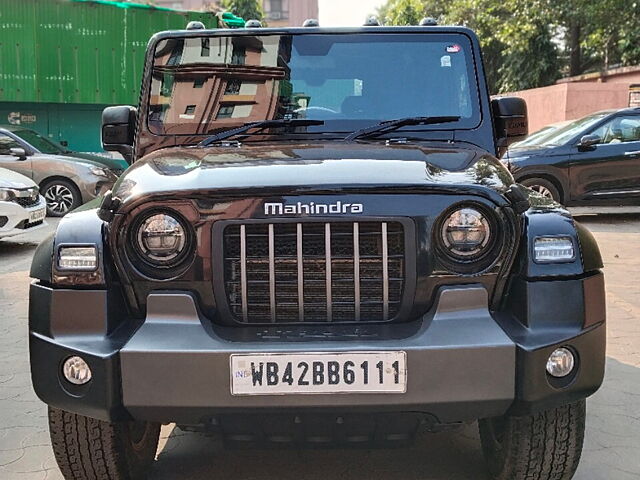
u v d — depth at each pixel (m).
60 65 16.27
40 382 2.55
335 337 2.46
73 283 2.54
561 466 2.74
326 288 2.54
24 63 16.11
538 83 28.30
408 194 2.52
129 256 2.54
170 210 2.53
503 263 2.53
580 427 2.69
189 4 45.91
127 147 3.64
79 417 2.71
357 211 2.50
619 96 21.06
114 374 2.43
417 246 2.51
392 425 2.56
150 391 2.42
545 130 11.91
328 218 2.50
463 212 2.52
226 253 2.54
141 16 16.30
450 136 3.43
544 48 28.00
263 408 2.41
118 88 16.50
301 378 2.39
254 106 3.50
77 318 2.52
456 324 2.47
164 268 2.54
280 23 49.69
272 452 3.43
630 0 21.70
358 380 2.39
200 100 3.54
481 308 2.52
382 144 3.27
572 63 27.62
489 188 2.53
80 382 2.49
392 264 2.54
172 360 2.41
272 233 2.53
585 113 21.11
